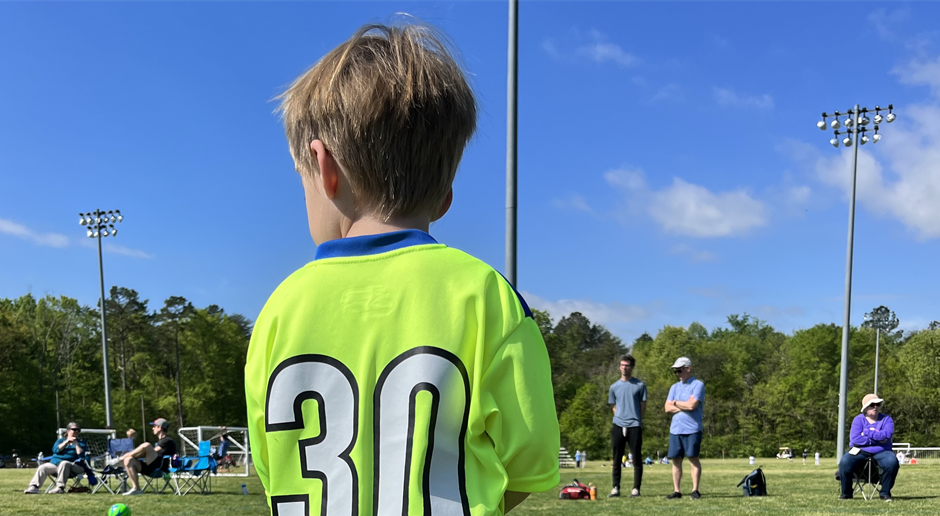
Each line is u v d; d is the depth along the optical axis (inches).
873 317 2506.2
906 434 2297.0
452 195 42.1
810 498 314.0
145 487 434.3
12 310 2532.0
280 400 35.4
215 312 3031.5
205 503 336.8
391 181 37.9
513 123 210.1
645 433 2480.3
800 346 2598.4
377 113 37.7
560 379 2746.1
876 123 666.2
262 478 37.5
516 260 209.5
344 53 40.2
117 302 2652.6
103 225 1084.5
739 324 3924.7
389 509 32.0
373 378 34.3
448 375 33.8
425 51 40.5
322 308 36.3
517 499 35.8
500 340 35.3
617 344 3309.5
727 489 383.2
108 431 572.1
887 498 306.8
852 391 2383.1
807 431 2459.4
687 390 327.9
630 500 306.7
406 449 32.7
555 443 35.5
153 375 2583.7
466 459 33.2
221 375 2541.8
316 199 40.4
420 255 36.7
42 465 437.7
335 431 34.2
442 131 39.2
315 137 39.7
